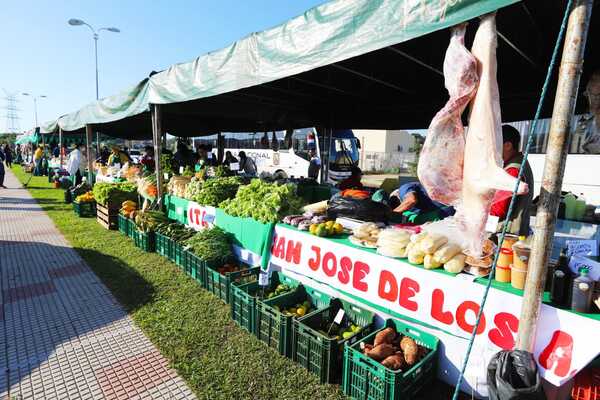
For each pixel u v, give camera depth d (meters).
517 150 2.82
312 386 2.66
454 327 2.35
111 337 3.33
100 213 7.90
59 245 6.23
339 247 3.08
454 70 2.08
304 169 14.81
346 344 2.53
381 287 2.76
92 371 2.84
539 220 1.87
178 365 2.89
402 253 2.67
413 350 2.49
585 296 1.86
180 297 4.14
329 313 3.15
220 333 3.37
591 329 1.82
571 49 1.71
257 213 4.01
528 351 1.95
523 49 3.56
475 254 2.20
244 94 6.43
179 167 9.47
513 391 1.75
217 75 4.10
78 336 3.34
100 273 4.88
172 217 6.49
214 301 4.03
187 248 4.72
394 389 2.21
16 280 4.65
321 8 2.79
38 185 15.68
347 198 3.73
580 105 5.40
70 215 8.97
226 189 5.39
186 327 3.48
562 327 1.92
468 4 1.93
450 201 2.21
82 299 4.10
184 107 7.43
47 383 2.70
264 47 3.38
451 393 2.50
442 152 2.14
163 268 5.06
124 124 12.23
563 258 2.04
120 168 10.31
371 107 7.27
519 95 5.41
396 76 5.04
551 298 2.00
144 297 4.14
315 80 5.48
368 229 3.11
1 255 5.65
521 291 2.09
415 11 2.17
